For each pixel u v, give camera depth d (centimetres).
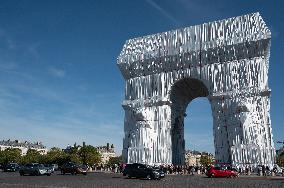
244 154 6712
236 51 7362
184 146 8912
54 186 3597
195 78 7706
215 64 7550
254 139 6725
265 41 7112
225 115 7188
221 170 5775
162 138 7719
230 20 7638
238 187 3619
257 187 3606
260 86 7050
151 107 8000
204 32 7812
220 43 7500
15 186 3547
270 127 6812
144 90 8175
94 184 3941
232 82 7288
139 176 5294
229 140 6981
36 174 6288
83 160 18625
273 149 6650
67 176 5966
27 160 18688
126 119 8200
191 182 4466
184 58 7825
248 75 7200
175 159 8350
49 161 18012
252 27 7344
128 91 8369
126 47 8612
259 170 6372
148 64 8194
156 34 8375
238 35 7406
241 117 6906
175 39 8075
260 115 6888
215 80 7475
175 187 3625
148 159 7562
